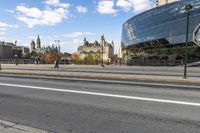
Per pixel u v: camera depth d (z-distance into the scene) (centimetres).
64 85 1384
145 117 680
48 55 12812
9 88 1297
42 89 1235
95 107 809
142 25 7600
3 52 14712
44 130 588
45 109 799
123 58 9150
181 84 1393
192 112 727
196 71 3338
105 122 643
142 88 1230
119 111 751
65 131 586
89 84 1419
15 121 670
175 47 5981
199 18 5341
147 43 7156
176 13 6044
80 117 696
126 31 9081
